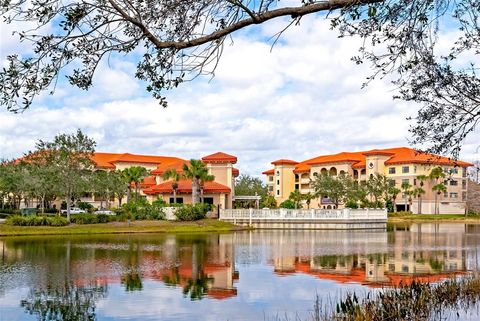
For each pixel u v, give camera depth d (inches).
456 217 4023.1
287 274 928.3
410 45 310.8
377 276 906.1
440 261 1131.9
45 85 242.5
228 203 3171.8
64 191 2396.7
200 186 2886.3
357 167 4635.8
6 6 227.8
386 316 524.4
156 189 3137.3
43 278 868.6
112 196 3491.6
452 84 381.7
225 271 962.7
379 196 4259.4
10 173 2856.8
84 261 1114.7
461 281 717.9
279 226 2556.6
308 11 252.5
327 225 2524.6
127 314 609.0
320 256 1227.2
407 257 1210.0
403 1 292.5
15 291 745.6
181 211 2593.5
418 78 386.9
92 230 2132.1
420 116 394.6
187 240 1770.4
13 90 239.1
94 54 251.6
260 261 1127.0
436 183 4416.8
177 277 888.9
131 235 2038.6
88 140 2378.2
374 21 295.7
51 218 2250.2
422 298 572.7
